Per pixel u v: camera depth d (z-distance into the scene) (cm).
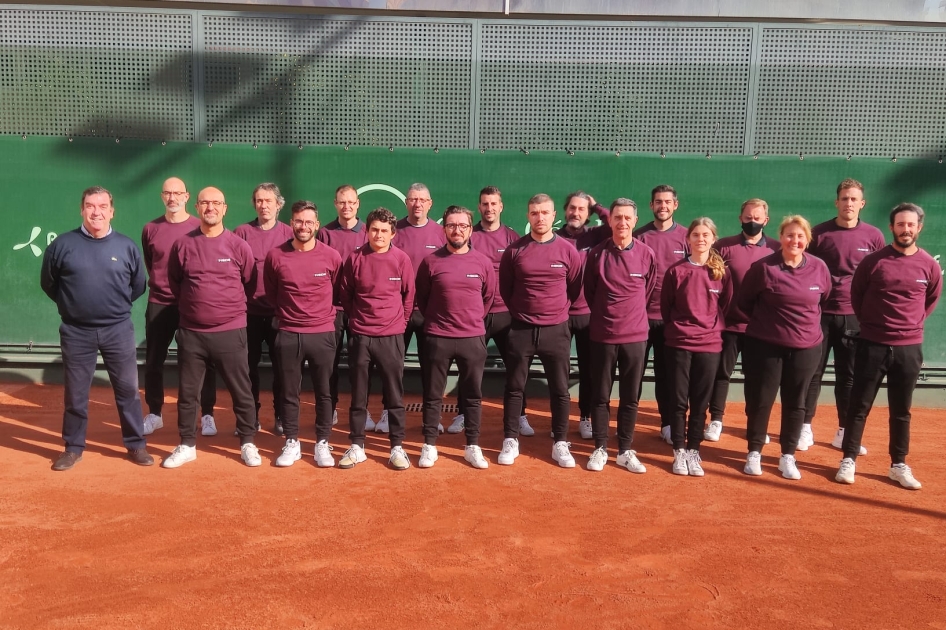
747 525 442
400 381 524
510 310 534
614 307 516
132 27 723
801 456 577
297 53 729
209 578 362
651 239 598
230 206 743
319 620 327
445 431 617
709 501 478
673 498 481
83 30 722
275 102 734
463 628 324
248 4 751
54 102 729
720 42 729
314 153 737
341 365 723
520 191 744
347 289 517
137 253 519
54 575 362
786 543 419
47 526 416
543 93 735
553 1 760
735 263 580
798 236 501
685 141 741
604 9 765
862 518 458
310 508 448
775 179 743
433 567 378
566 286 530
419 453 556
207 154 736
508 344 534
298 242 505
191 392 516
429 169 740
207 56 728
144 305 739
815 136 739
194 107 732
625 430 534
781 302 510
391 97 735
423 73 732
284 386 520
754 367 523
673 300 524
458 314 515
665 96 735
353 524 427
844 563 396
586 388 607
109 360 507
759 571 385
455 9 759
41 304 746
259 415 648
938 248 746
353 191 604
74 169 735
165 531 412
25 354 747
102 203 491
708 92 734
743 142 740
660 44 730
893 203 742
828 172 741
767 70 731
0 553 383
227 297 504
